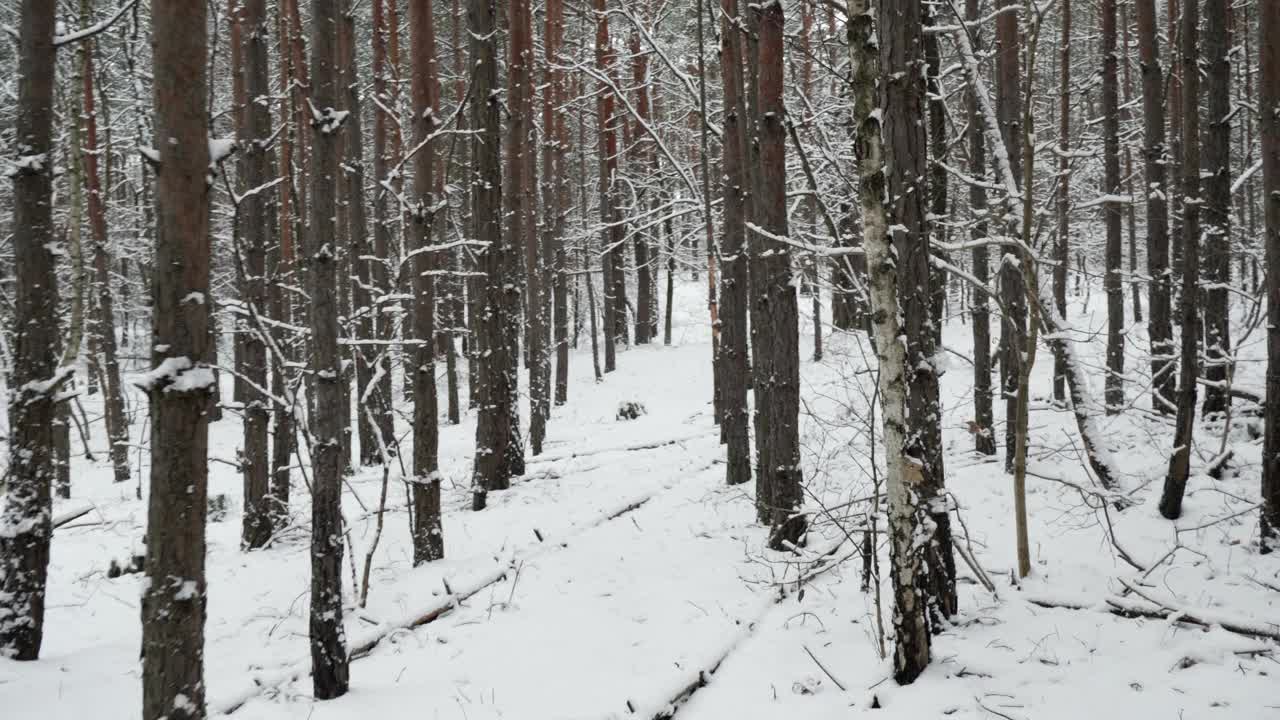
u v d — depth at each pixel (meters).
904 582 5.35
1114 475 8.64
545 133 19.69
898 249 5.95
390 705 5.53
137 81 9.50
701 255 34.00
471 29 11.12
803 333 26.58
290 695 5.71
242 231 10.24
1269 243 6.70
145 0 11.16
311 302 5.69
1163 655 5.45
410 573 8.35
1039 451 10.61
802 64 16.25
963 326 26.67
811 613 6.44
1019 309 9.49
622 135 25.75
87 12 6.48
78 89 6.36
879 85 5.99
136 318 25.11
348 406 14.80
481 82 11.12
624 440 16.81
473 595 7.67
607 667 6.02
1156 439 10.45
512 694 5.63
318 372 5.61
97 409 23.39
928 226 6.00
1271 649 5.32
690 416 19.03
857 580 7.41
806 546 8.48
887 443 5.33
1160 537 7.45
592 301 24.78
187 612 3.68
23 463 6.13
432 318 8.79
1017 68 10.08
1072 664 5.44
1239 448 9.37
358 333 14.57
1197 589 6.31
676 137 26.77
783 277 8.45
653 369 25.66
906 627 5.37
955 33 8.46
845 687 5.46
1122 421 11.78
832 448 11.97
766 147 8.42
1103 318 24.41
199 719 3.74
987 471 10.32
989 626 6.11
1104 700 4.94
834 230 7.03
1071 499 8.88
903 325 5.38
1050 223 9.78
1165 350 10.65
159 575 3.65
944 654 5.67
